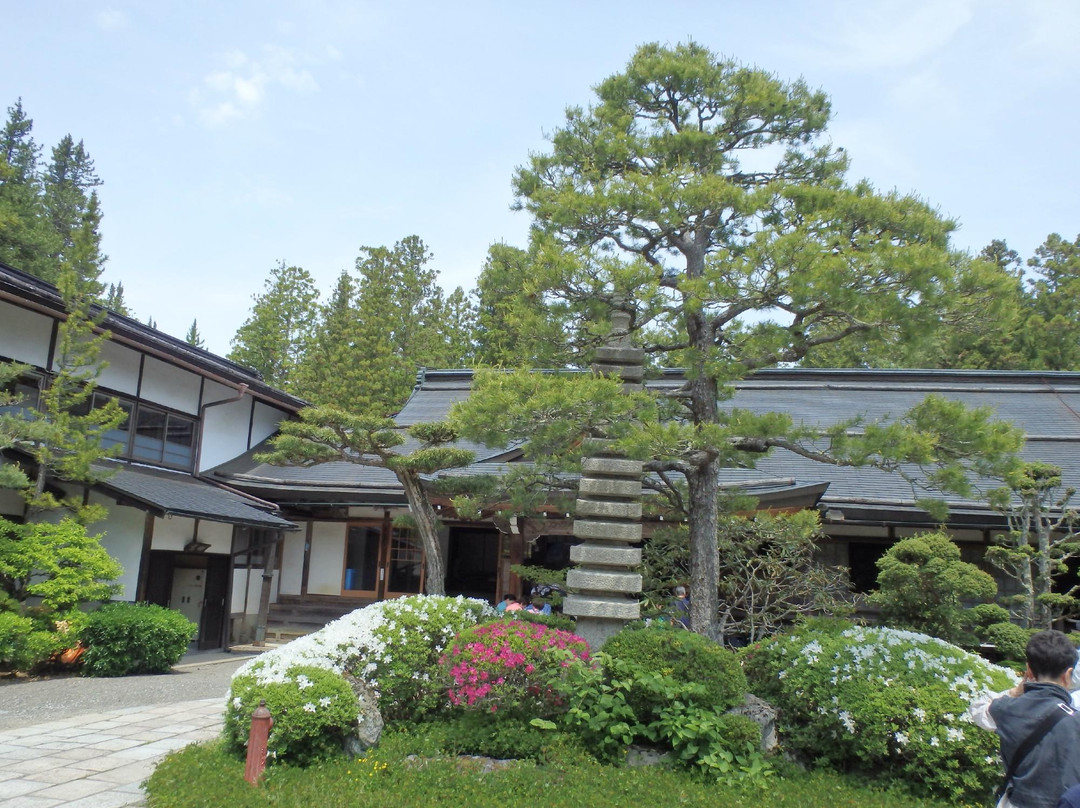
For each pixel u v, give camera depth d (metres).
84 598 11.49
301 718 6.04
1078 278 27.75
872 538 14.05
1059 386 18.44
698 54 8.62
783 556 10.00
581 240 8.15
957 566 8.77
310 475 17.14
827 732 6.38
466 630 7.06
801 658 6.78
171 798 5.32
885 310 6.48
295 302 34.72
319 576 17.27
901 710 5.90
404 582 17.12
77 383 13.27
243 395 17.62
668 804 5.21
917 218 7.16
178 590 15.29
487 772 5.85
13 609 10.79
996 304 6.49
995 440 6.02
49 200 35.78
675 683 6.21
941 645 6.71
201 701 9.49
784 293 6.92
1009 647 9.48
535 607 11.56
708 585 7.64
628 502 7.77
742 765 5.92
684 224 7.88
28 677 10.70
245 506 15.30
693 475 7.96
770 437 7.30
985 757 5.68
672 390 8.20
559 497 9.63
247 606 16.38
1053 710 3.26
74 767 6.41
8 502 12.93
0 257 25.52
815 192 7.30
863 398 18.31
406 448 17.52
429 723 7.01
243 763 6.02
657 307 7.31
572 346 8.09
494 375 7.43
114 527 13.66
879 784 5.96
